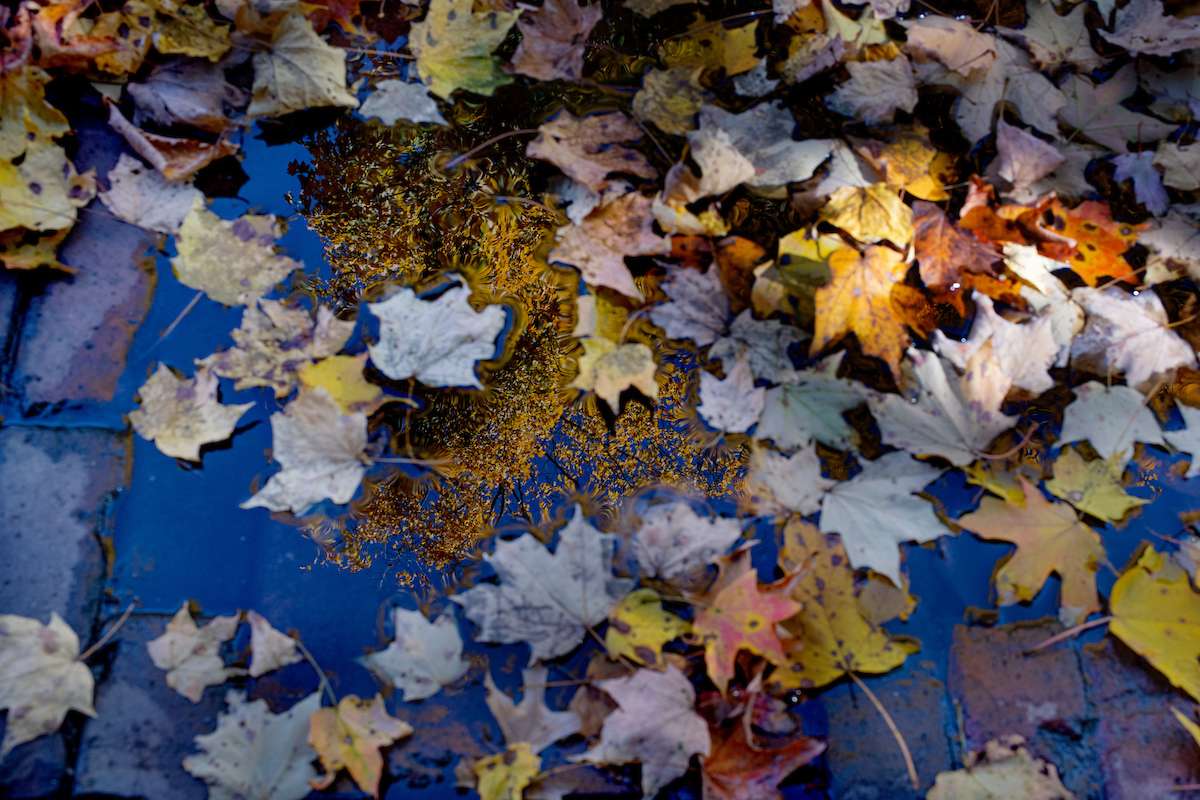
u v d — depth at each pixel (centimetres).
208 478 142
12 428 141
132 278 148
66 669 132
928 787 134
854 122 157
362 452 142
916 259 153
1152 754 136
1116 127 160
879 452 145
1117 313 150
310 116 159
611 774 133
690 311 148
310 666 136
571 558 137
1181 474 146
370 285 152
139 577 138
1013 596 140
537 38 158
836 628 137
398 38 162
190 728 133
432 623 137
